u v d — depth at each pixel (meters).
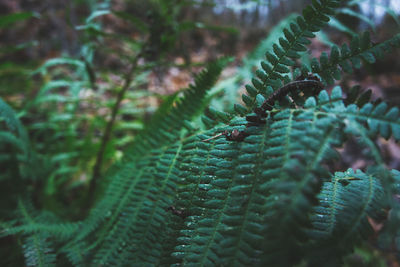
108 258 0.33
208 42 2.07
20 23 1.48
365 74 1.40
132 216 0.34
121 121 0.87
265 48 0.74
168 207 0.31
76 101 0.68
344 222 0.25
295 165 0.23
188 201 0.30
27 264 0.36
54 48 1.42
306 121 0.25
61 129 0.81
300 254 0.22
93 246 0.37
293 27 0.30
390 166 0.84
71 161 0.80
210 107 0.32
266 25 2.34
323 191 0.29
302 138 0.24
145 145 0.42
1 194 0.45
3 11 1.54
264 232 0.22
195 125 0.40
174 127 0.40
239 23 2.43
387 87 1.33
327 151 0.23
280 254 0.22
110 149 0.67
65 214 0.58
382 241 0.22
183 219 0.30
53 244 0.41
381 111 0.24
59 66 1.18
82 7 1.50
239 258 0.24
